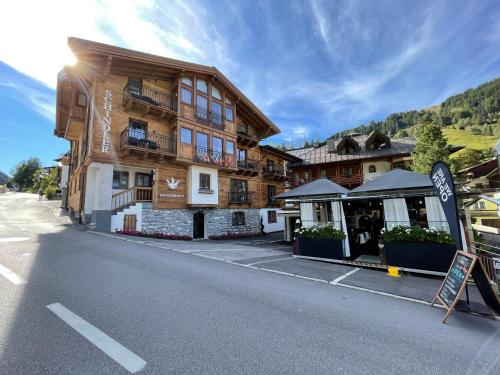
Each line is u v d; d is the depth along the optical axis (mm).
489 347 3416
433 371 2832
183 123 16094
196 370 2604
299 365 2799
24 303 3936
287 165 30984
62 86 17453
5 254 6652
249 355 2936
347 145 29922
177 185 16328
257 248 12977
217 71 17984
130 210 13797
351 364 2883
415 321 4215
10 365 2541
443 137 23594
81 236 10164
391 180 9625
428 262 7371
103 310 3859
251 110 21953
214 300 4562
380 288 6070
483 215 11406
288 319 3998
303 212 10727
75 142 21703
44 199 33719
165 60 15117
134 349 2914
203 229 18406
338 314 4332
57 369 2520
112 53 13047
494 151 12023
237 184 21750
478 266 4473
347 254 9445
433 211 8109
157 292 4723
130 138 13703
